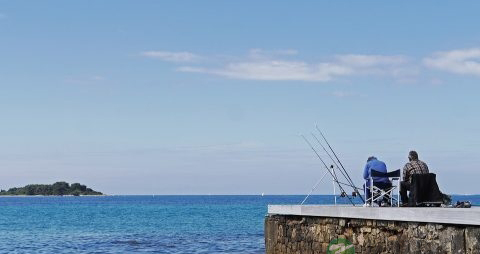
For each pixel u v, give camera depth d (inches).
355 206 726.5
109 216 3176.7
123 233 1942.7
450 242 524.7
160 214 3390.7
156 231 2018.9
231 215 3206.2
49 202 7003.0
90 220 2783.0
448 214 526.3
